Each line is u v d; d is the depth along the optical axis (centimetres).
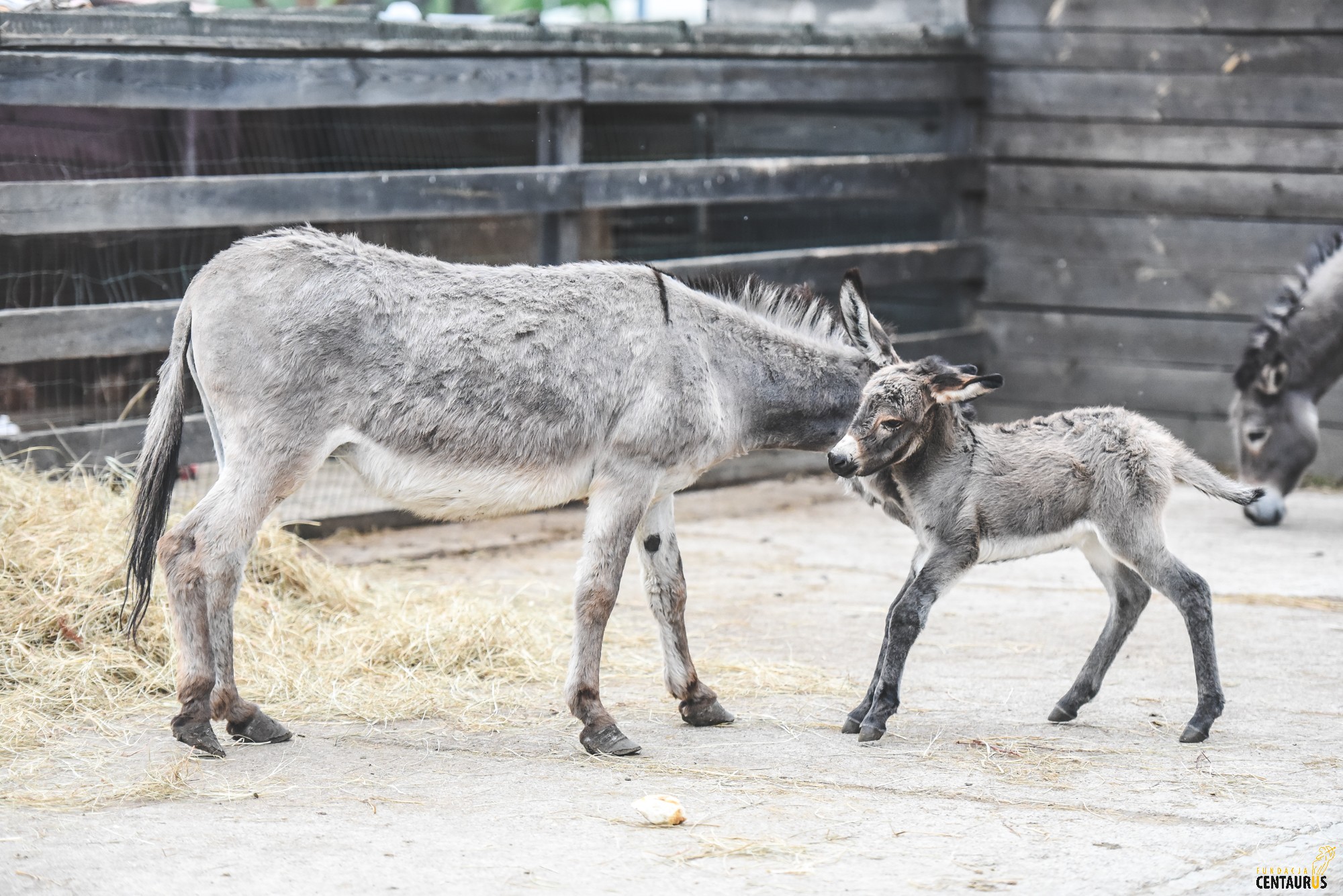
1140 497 547
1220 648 684
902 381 532
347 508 934
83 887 387
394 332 526
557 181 1001
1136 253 1229
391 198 916
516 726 560
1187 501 1099
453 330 530
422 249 1032
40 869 400
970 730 554
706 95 1090
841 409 583
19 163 829
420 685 604
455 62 945
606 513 541
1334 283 988
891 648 541
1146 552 547
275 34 862
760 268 1111
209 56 836
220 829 435
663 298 557
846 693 612
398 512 952
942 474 550
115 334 813
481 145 1081
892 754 521
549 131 1026
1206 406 1212
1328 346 988
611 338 545
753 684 625
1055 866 407
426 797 468
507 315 537
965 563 547
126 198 802
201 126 920
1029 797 470
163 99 810
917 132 1300
